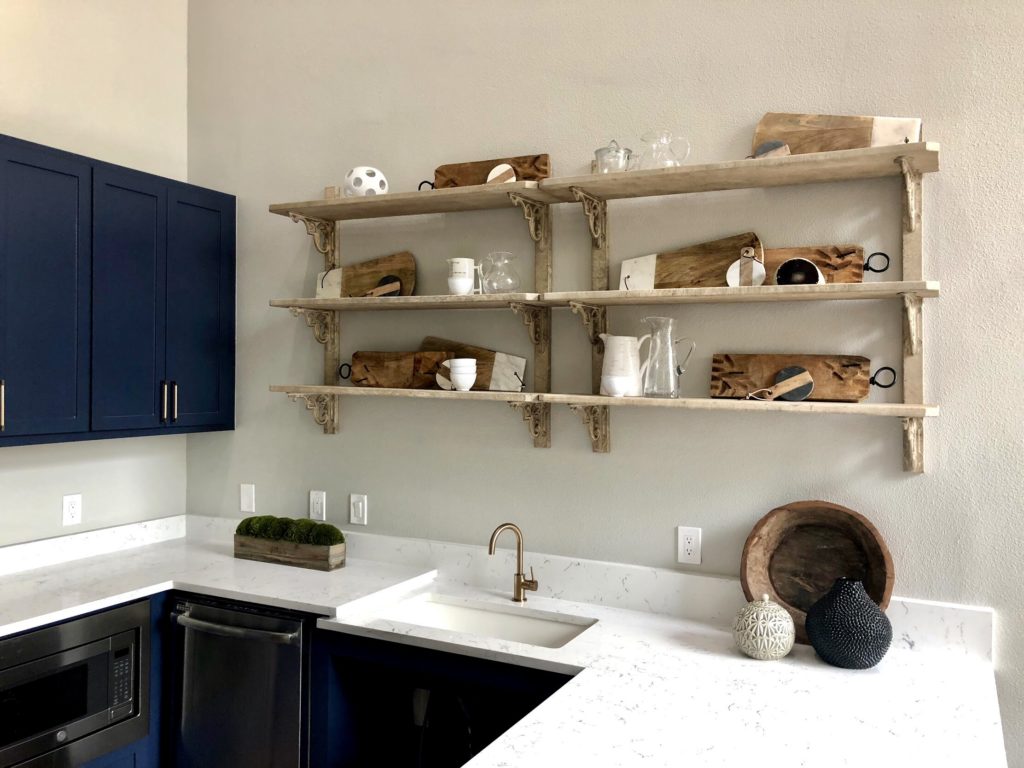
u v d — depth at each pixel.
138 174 2.95
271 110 3.31
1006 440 2.18
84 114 3.10
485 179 2.78
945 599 2.24
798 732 1.70
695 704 1.84
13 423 2.56
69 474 3.07
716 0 2.50
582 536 2.72
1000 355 2.18
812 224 2.38
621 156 2.46
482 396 2.59
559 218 2.74
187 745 2.70
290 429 3.28
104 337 2.84
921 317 2.25
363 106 3.11
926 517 2.26
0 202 2.52
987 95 2.19
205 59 3.46
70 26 3.04
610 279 2.66
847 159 2.11
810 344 2.39
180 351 3.14
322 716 2.49
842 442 2.36
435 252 2.97
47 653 2.37
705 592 2.50
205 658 2.67
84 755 2.48
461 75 2.92
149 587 2.68
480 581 2.87
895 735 1.69
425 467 2.99
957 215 2.22
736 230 2.48
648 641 2.30
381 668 2.43
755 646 2.13
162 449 3.42
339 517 3.17
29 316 2.61
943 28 2.23
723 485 2.51
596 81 2.69
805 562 2.37
